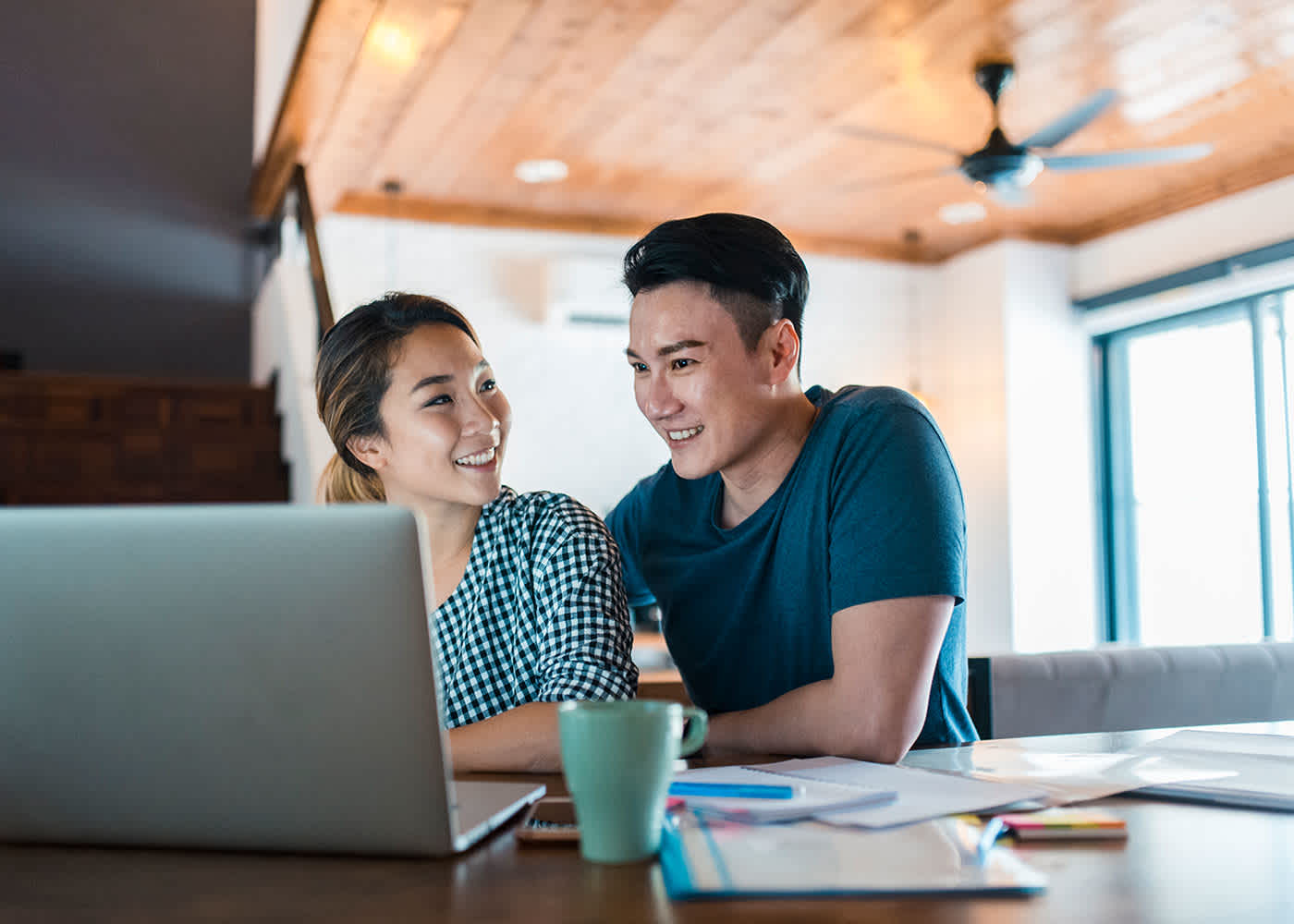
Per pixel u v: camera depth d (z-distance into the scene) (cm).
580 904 58
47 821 72
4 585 69
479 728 100
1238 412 516
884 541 117
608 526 155
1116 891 60
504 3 348
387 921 56
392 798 67
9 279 513
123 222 532
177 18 543
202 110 545
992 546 582
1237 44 380
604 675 107
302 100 418
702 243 124
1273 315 501
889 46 379
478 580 123
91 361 524
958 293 616
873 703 110
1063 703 165
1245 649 179
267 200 512
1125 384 582
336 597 66
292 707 67
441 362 124
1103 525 585
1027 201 407
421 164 491
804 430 135
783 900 58
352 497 136
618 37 372
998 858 63
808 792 77
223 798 69
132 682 69
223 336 544
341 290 530
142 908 59
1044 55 386
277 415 435
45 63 524
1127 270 562
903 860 63
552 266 550
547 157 484
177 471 418
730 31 369
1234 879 62
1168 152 373
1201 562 534
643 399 129
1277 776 87
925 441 125
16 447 402
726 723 117
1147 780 85
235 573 66
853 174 503
